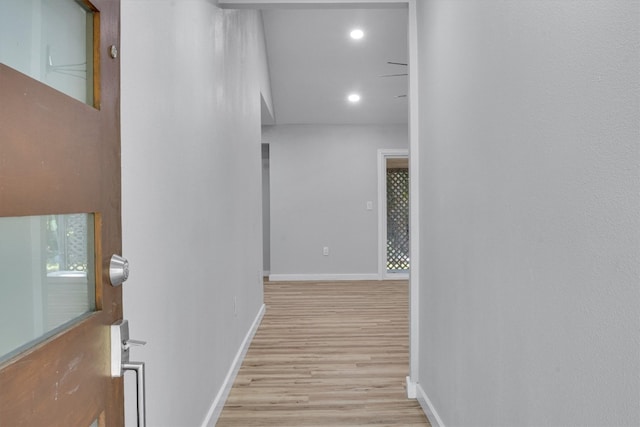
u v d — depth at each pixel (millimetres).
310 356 3156
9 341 565
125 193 1160
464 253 1604
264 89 4480
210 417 2059
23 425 524
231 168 2697
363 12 3990
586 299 862
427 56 2176
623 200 755
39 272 626
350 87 5289
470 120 1532
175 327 1570
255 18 3781
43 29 651
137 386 802
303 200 6348
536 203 1057
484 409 1410
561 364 953
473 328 1509
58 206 613
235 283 2836
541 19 1026
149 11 1347
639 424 723
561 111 943
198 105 1918
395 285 5938
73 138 658
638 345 726
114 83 819
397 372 2838
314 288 5746
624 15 750
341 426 2141
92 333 713
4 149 502
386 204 6414
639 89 715
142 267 1271
